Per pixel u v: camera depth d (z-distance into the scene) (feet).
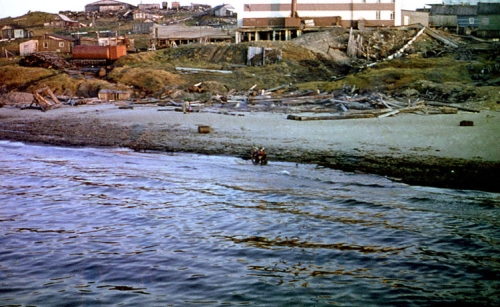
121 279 50.42
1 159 108.68
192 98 182.09
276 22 264.93
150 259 54.90
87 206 74.79
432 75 182.39
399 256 54.34
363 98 158.20
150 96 193.36
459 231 60.90
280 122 132.57
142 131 128.88
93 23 422.82
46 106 177.06
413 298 45.50
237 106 160.56
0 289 48.67
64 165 101.71
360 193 77.56
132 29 389.19
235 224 65.26
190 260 54.49
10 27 371.35
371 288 47.50
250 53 227.40
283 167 94.02
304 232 61.93
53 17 435.53
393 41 239.50
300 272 51.21
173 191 81.20
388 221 65.00
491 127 114.93
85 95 199.11
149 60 235.81
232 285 48.62
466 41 242.37
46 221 68.28
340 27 257.34
